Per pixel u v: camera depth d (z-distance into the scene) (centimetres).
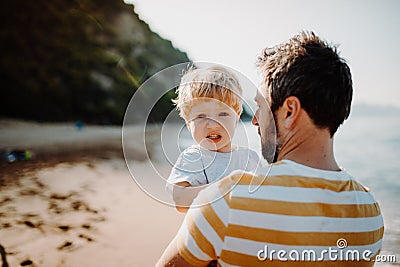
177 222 302
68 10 1672
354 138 699
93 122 1478
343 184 98
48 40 1500
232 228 94
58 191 384
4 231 266
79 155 633
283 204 92
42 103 1377
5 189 379
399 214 302
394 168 477
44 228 277
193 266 103
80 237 263
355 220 98
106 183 426
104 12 1836
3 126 1105
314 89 99
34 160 552
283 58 106
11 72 1330
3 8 1420
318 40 107
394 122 827
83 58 1573
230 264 97
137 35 1845
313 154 101
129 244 254
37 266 216
